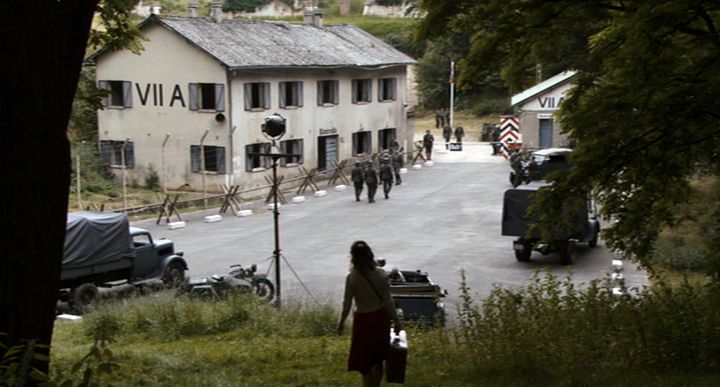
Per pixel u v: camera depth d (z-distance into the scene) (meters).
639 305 11.84
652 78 13.34
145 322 18.05
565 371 10.80
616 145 13.74
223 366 12.34
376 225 36.53
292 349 13.91
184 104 47.34
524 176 45.12
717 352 10.90
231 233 35.34
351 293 9.43
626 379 10.23
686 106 12.99
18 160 7.47
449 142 66.81
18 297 7.47
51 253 7.70
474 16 14.56
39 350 7.52
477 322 12.14
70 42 7.82
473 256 29.81
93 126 52.00
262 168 48.38
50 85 7.59
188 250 31.64
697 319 11.25
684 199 14.45
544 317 11.65
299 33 55.50
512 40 14.57
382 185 49.53
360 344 9.42
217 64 45.88
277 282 20.95
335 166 51.94
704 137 13.20
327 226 36.50
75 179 45.94
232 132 46.16
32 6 7.45
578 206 14.27
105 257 24.05
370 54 57.62
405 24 93.19
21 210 7.48
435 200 43.47
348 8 100.12
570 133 14.86
